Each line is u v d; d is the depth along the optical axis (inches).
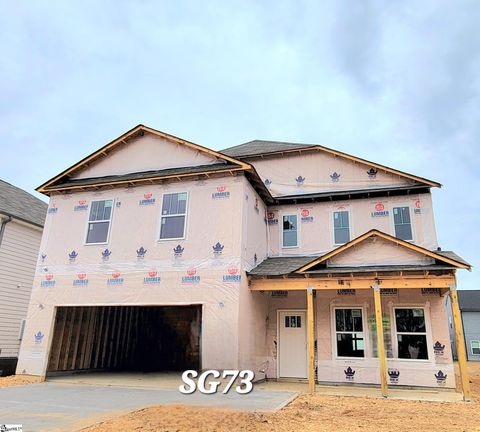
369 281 387.2
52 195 532.4
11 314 617.9
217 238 438.6
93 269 477.1
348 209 529.3
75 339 518.6
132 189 495.5
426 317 440.1
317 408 279.4
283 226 549.0
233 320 401.4
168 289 438.3
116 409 256.8
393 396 353.1
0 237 608.7
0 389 365.7
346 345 459.2
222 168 456.8
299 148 573.6
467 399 327.3
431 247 478.9
